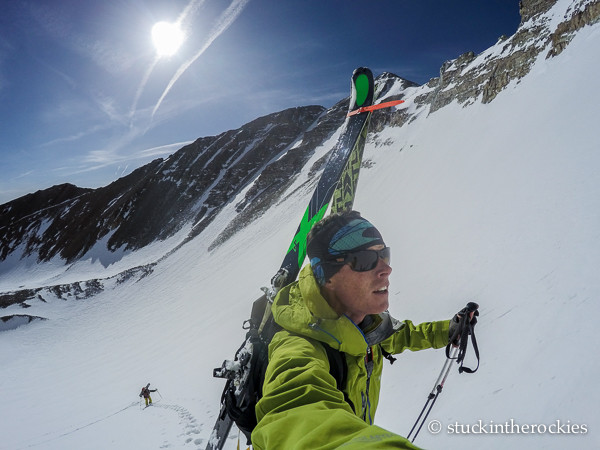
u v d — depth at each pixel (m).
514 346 7.93
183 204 138.25
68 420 28.31
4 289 130.88
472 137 55.47
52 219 167.38
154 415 23.48
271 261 60.09
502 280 13.48
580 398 4.78
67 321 83.44
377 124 101.25
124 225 136.25
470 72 80.50
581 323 6.94
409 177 60.16
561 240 13.16
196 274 85.25
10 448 25.47
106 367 45.16
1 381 50.72
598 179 17.08
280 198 104.00
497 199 25.91
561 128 31.45
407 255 27.23
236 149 153.75
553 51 56.28
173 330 51.56
